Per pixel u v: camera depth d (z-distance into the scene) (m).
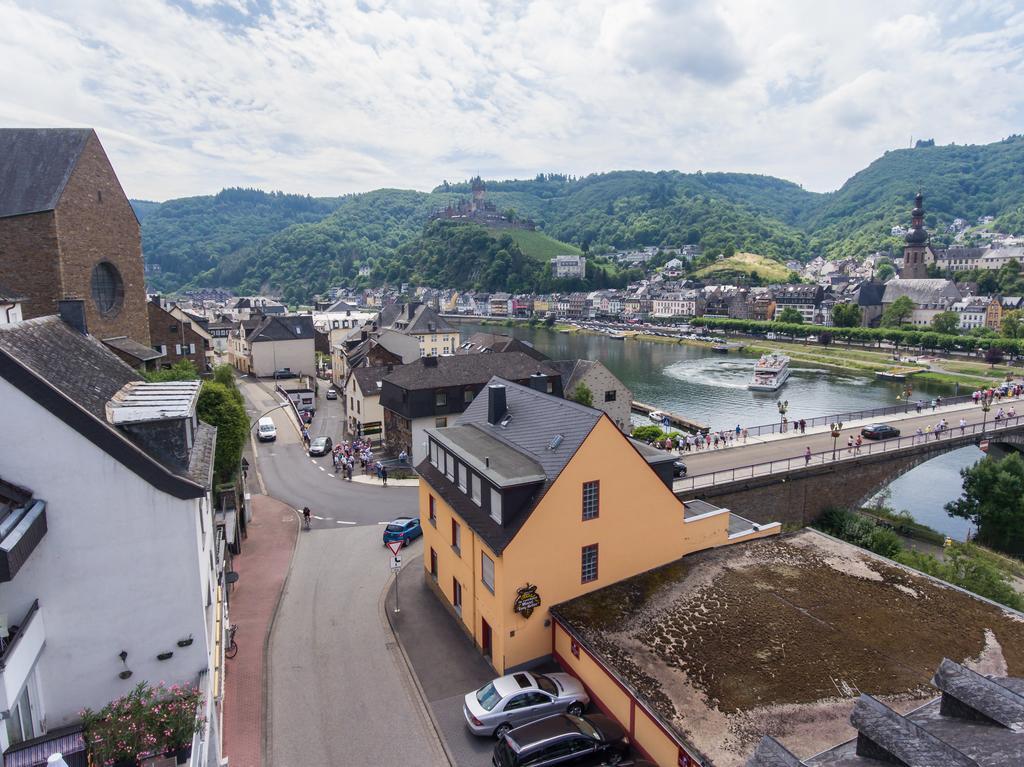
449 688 24.86
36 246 43.28
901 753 7.34
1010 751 7.03
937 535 51.34
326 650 27.39
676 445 59.56
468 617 28.27
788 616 23.86
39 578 16.38
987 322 189.88
